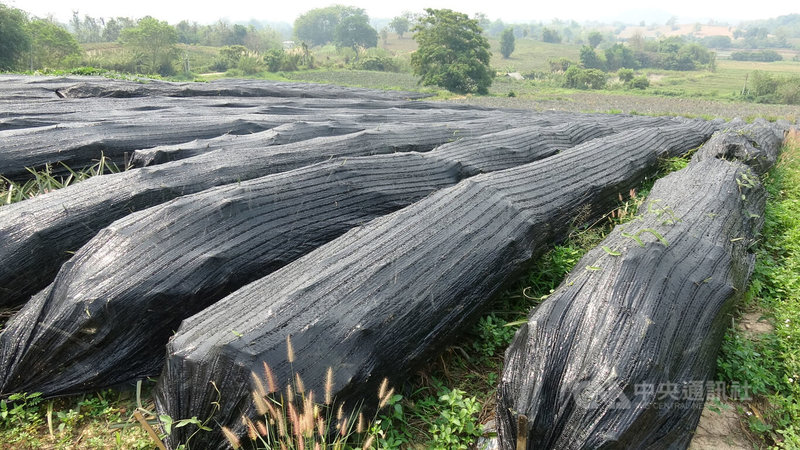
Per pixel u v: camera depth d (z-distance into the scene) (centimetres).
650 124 1086
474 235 368
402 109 1070
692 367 285
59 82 1098
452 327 332
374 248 333
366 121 829
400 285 310
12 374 305
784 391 329
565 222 474
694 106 2684
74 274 322
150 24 4400
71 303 304
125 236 335
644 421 241
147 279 317
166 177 433
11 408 307
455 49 3412
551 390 255
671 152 775
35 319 312
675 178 560
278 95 1273
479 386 334
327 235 400
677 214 430
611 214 565
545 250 438
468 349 369
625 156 637
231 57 5081
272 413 234
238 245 352
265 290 301
